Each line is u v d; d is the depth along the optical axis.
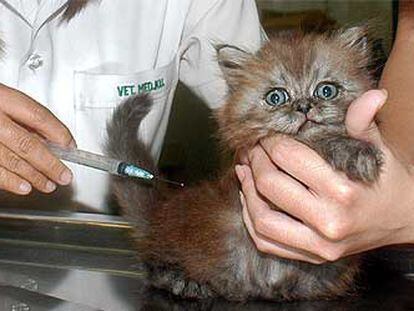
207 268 0.39
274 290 0.39
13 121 0.42
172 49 0.54
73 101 0.52
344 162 0.34
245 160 0.38
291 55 0.40
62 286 0.39
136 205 0.43
